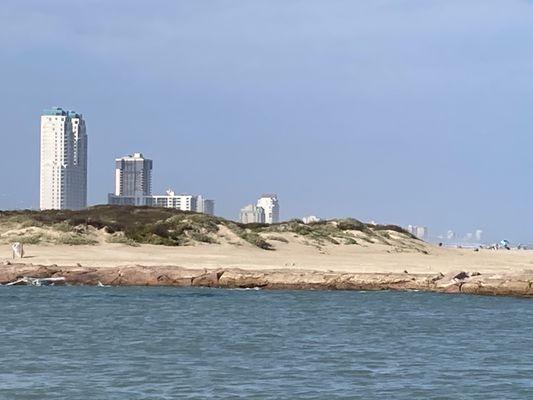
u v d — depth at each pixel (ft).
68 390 298.56
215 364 353.10
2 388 301.02
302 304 599.16
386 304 606.14
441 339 437.58
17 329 456.04
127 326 474.08
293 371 339.16
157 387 304.91
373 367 350.23
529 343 425.28
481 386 314.35
